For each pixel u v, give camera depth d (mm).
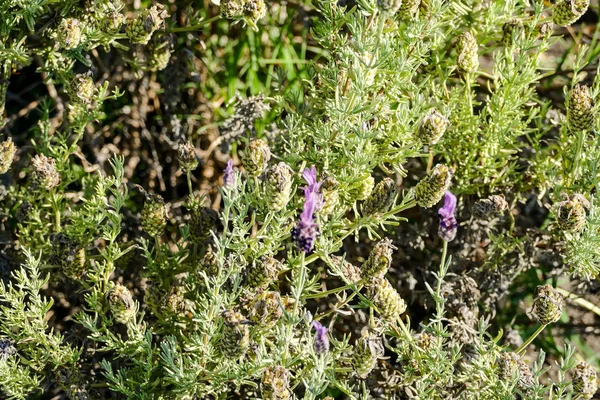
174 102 1350
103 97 1235
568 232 1223
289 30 1365
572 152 1277
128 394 1161
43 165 1189
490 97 1352
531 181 1301
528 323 1339
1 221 1291
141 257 1294
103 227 1191
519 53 1281
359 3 1173
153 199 1198
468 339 1250
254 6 1212
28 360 1181
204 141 1362
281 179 1118
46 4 1241
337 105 1173
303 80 1248
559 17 1247
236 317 1107
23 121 1350
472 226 1303
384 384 1232
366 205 1164
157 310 1205
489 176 1296
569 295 1324
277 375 1100
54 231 1261
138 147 1350
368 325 1269
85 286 1202
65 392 1241
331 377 1147
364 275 1155
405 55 1203
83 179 1296
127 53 1336
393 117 1230
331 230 1198
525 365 1164
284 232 1172
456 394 1228
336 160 1212
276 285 1209
